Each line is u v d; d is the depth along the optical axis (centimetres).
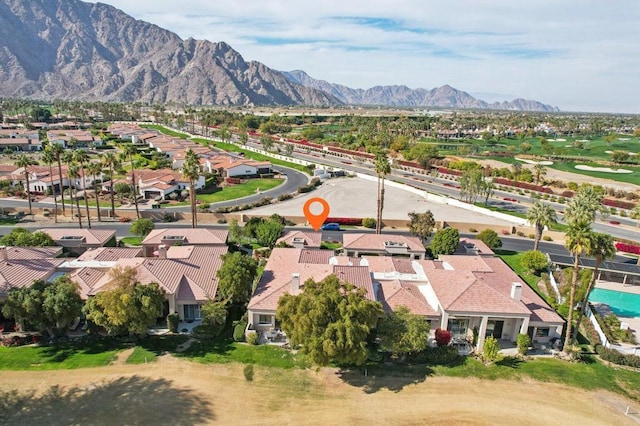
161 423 3338
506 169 14525
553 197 11812
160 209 9738
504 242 8275
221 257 5450
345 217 9475
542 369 4231
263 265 6406
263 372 4019
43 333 4475
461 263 5838
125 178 11925
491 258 6144
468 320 4731
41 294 4281
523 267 6794
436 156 16912
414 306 4816
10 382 3772
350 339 3638
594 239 4262
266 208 10031
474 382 3994
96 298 4294
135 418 3381
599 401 3819
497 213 9875
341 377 3988
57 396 3609
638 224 9588
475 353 4469
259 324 4762
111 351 4291
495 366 4250
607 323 5200
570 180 14225
